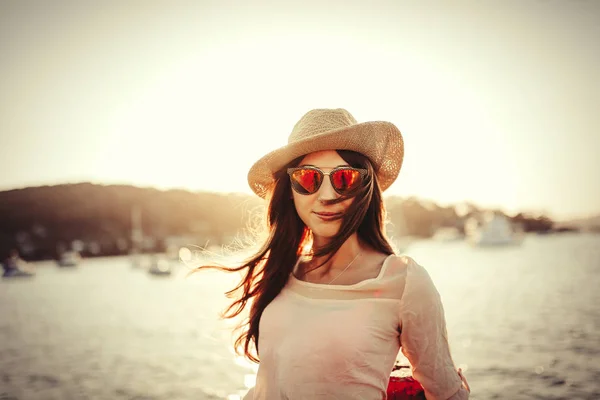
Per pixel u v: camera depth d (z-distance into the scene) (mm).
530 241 165875
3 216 145125
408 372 2049
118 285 64750
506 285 46594
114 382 17719
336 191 1902
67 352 23281
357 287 1864
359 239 2072
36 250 131750
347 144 1944
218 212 167250
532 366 17531
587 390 14789
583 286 42750
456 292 42625
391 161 2158
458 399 1866
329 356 1784
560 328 24406
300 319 1917
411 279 1836
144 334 27500
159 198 172000
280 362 1903
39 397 16422
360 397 1750
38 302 46875
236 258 2375
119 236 150625
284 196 2205
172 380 17484
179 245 142000
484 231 125375
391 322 1834
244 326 2346
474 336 23531
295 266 2170
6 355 23078
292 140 2105
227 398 15234
